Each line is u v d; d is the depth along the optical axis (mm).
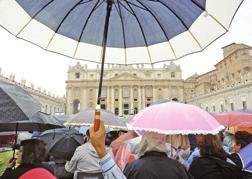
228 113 8438
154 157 2521
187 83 108750
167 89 105562
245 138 4574
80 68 107688
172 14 2818
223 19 2457
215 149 3342
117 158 5309
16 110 2453
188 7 2631
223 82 76250
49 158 7512
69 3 2852
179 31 2926
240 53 65875
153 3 2801
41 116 4398
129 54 3178
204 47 2734
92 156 4777
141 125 2809
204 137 3404
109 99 103438
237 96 53875
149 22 3010
